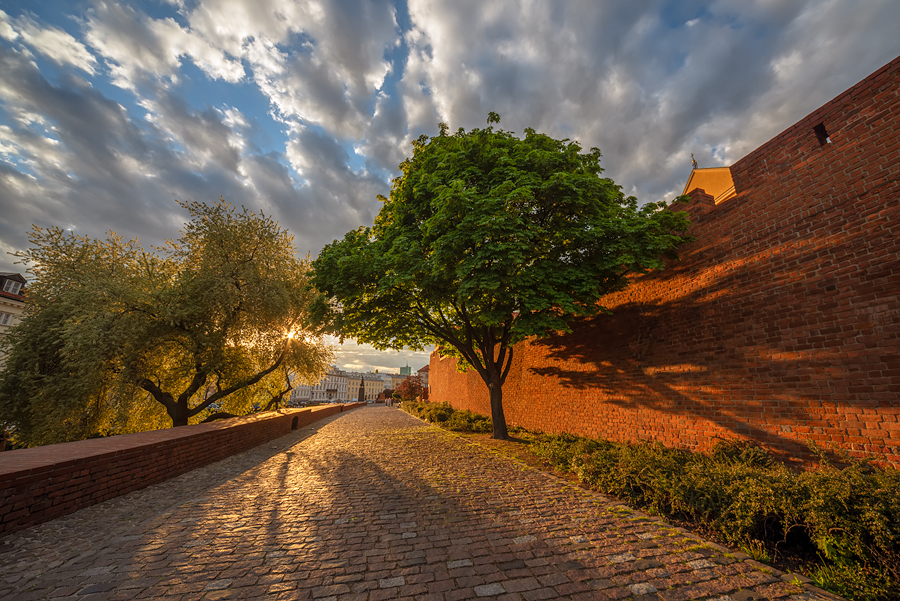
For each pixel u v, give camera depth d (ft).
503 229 24.09
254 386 60.54
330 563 10.76
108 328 41.14
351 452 31.19
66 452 16.87
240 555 11.34
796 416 18.33
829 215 17.80
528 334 27.53
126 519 14.73
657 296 28.12
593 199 26.32
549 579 9.70
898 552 8.87
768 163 20.85
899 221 15.29
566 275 25.64
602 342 33.68
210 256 49.83
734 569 10.24
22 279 101.04
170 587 9.31
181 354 49.70
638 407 28.86
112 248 49.70
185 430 27.12
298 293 54.24
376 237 39.11
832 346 17.16
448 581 9.64
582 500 16.90
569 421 37.45
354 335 39.55
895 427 14.70
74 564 10.66
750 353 20.89
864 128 16.72
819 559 10.80
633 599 8.72
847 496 10.13
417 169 35.12
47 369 44.45
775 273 20.03
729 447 20.30
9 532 12.68
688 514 14.23
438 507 16.01
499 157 28.76
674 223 24.20
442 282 28.84
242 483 20.75
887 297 15.42
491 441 35.96
